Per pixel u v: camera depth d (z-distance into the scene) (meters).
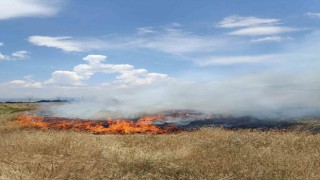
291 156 12.41
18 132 20.09
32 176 9.80
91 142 14.77
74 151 13.18
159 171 10.67
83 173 10.13
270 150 13.39
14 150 13.13
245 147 14.02
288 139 15.29
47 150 13.25
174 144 15.24
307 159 11.83
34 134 17.08
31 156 12.55
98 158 12.20
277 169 10.72
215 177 10.08
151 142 15.93
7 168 10.25
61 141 14.39
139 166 11.06
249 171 10.54
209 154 13.06
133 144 15.85
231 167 11.01
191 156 12.81
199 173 10.48
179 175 10.36
